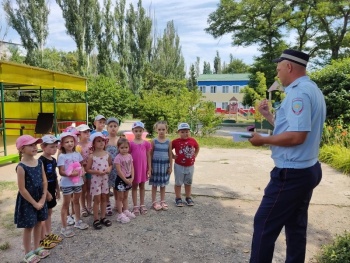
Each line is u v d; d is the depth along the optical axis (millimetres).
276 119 2443
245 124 24578
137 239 3590
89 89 15102
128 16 31562
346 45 22172
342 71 10844
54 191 3400
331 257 2969
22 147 2955
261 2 22547
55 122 10883
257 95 18609
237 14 23562
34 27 25016
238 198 5145
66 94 15797
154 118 13711
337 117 10578
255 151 10266
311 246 3461
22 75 8211
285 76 2434
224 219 4230
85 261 3096
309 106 2215
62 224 3668
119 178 4059
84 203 4242
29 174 2945
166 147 4520
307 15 22578
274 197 2365
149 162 4473
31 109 13273
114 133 4613
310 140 2277
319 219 4242
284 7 21984
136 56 32312
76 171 3648
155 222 4098
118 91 15664
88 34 26500
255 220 2469
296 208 2393
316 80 11430
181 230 3852
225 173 6969
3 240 3572
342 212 4516
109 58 29141
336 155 7770
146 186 5832
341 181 6258
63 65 34594
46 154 3332
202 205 4789
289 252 2600
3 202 4844
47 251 3203
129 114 15969
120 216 4090
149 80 37375
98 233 3734
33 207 2980
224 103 43688
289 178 2301
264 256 2406
